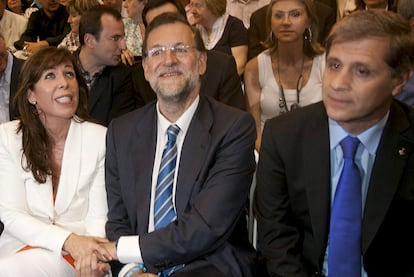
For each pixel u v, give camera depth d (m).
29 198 2.11
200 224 1.78
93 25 2.98
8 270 1.90
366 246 1.57
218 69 2.87
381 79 1.42
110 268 1.98
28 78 2.07
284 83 2.96
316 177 1.64
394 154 1.56
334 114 1.47
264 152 1.75
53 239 1.96
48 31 5.23
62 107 2.07
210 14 3.65
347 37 1.42
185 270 1.81
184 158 1.88
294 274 1.68
